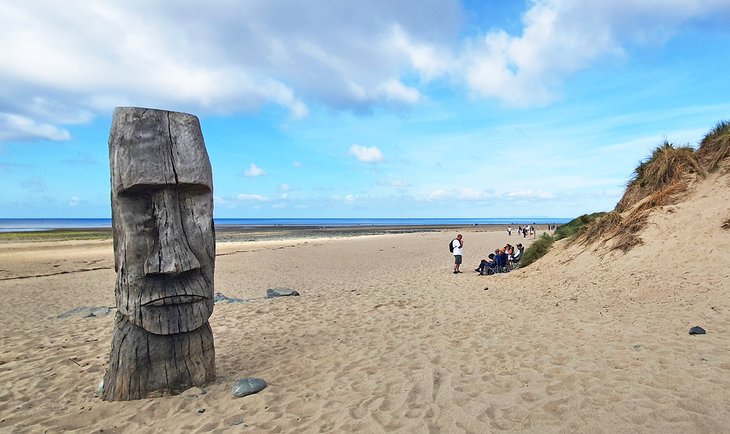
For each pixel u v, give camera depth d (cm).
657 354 438
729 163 820
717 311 533
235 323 765
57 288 1258
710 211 761
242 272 1612
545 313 670
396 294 1002
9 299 1090
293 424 363
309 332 681
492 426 335
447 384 422
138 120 427
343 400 405
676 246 738
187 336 446
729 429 295
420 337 604
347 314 801
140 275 424
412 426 343
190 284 441
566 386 392
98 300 1078
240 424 368
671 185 883
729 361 397
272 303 942
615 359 440
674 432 299
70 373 525
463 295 927
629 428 310
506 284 988
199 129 461
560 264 977
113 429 372
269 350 595
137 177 416
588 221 1238
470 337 580
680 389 357
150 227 427
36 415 407
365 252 2408
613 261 824
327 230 6888
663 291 637
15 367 550
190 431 361
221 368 523
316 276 1477
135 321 425
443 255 2173
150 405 408
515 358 480
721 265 639
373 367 491
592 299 698
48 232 4859
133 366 426
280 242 3447
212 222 466
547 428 324
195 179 440
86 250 2567
